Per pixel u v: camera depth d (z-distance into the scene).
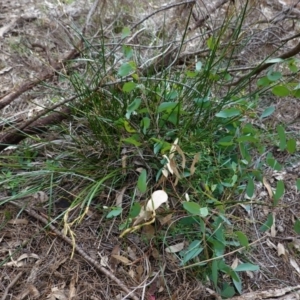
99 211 0.60
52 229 0.58
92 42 0.88
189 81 0.72
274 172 0.68
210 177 0.61
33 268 0.55
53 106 0.67
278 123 0.76
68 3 1.11
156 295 0.53
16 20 1.05
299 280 0.56
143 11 1.04
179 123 0.64
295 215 0.63
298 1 0.91
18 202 0.61
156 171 0.62
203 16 0.84
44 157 0.67
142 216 0.53
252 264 0.54
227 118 0.65
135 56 0.76
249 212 0.62
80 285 0.54
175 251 0.56
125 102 0.64
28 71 0.88
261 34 0.91
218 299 0.53
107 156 0.65
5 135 0.66
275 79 0.60
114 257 0.56
